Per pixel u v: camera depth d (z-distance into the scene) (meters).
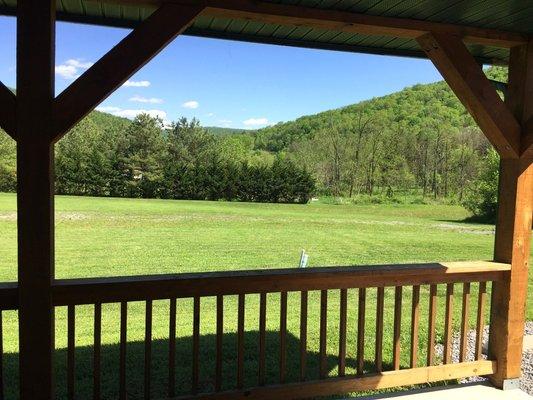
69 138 39.22
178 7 2.37
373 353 4.26
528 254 3.26
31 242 2.19
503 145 3.11
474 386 3.30
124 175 35.78
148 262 9.57
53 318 2.35
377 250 11.98
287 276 2.81
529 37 3.06
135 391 3.34
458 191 36.06
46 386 2.26
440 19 2.83
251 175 35.81
